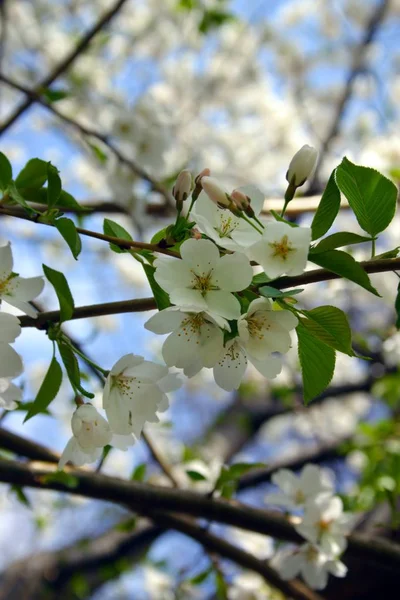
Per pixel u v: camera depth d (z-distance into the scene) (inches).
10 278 23.6
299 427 94.7
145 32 95.8
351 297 84.9
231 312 22.9
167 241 23.6
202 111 97.9
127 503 32.9
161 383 24.2
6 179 25.5
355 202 23.8
